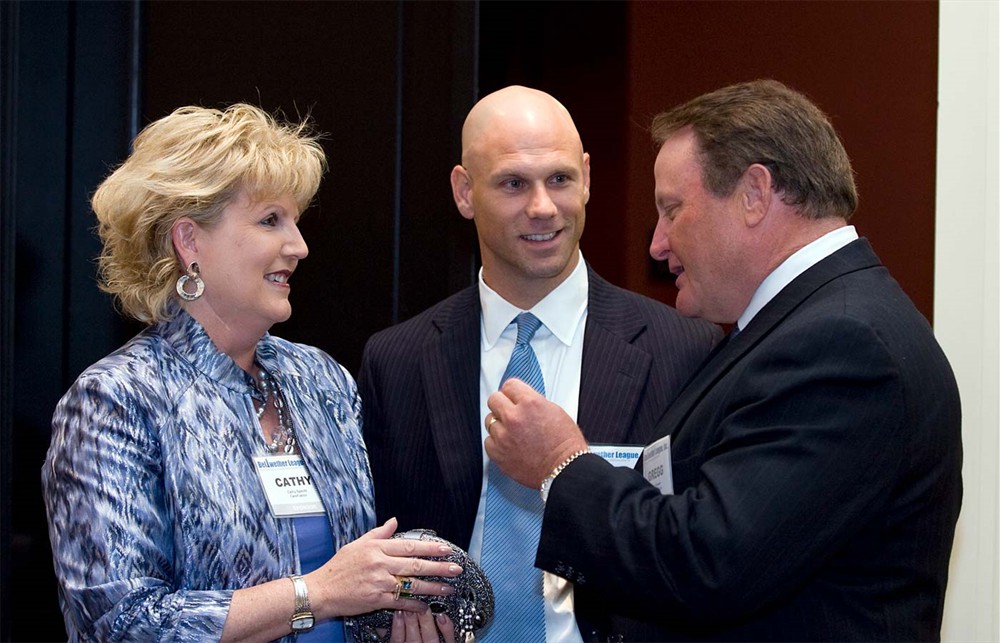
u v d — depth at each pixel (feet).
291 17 9.20
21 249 8.94
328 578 5.42
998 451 7.53
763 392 4.62
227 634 5.19
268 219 5.90
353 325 9.16
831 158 5.07
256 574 5.52
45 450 8.96
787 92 5.24
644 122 12.96
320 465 5.98
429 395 6.89
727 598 4.39
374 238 9.16
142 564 5.20
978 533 7.57
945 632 7.66
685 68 12.43
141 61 9.15
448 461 6.68
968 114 7.66
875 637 4.56
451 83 9.01
